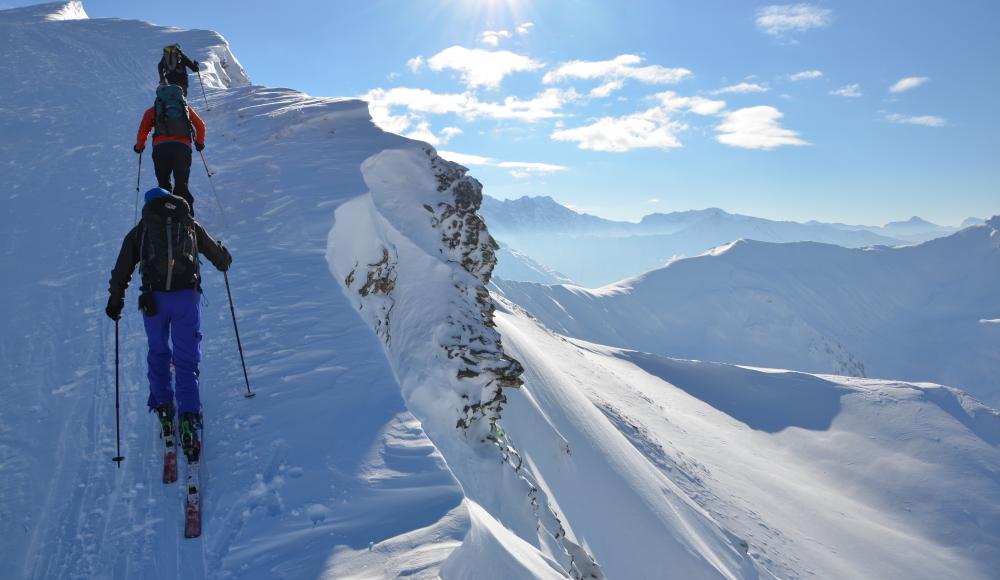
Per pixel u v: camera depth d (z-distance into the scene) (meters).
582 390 41.56
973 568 62.75
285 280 8.21
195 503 4.07
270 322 7.10
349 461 4.63
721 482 52.16
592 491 18.16
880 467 84.94
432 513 3.96
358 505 4.09
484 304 9.48
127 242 4.62
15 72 22.23
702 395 100.50
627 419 46.50
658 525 20.83
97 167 13.51
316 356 6.36
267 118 16.11
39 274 8.67
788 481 69.69
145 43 30.36
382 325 8.20
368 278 8.70
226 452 4.79
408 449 4.79
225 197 11.04
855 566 50.94
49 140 15.27
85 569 3.75
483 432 8.36
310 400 5.51
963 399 107.56
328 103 16.97
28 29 31.03
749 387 106.38
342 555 3.56
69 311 7.68
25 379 6.18
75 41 29.23
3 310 7.64
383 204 10.90
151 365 4.66
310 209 10.23
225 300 7.65
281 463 4.59
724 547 27.66
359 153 12.91
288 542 3.75
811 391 107.56
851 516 66.94
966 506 76.31
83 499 4.43
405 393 7.41
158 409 4.70
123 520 4.18
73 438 5.21
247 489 4.32
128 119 17.58
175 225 4.57
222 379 5.91
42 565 3.81
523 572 3.86
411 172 12.37
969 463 87.00
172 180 12.16
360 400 5.54
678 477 43.03
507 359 8.45
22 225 10.37
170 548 3.86
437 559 3.45
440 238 11.16
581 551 9.71
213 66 28.34
